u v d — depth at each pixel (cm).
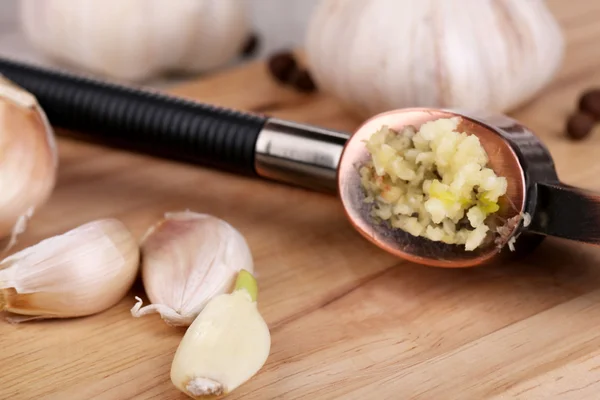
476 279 30
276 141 31
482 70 34
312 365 28
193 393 27
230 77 39
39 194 31
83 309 29
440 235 29
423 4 34
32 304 29
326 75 36
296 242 32
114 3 40
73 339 29
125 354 28
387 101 35
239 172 32
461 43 34
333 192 31
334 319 29
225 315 28
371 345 29
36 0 41
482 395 27
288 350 28
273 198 33
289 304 30
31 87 33
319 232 32
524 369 28
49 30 41
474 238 29
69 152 35
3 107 31
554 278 30
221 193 34
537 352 28
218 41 41
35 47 42
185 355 27
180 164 35
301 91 38
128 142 33
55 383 28
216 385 27
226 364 27
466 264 29
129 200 33
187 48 41
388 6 34
